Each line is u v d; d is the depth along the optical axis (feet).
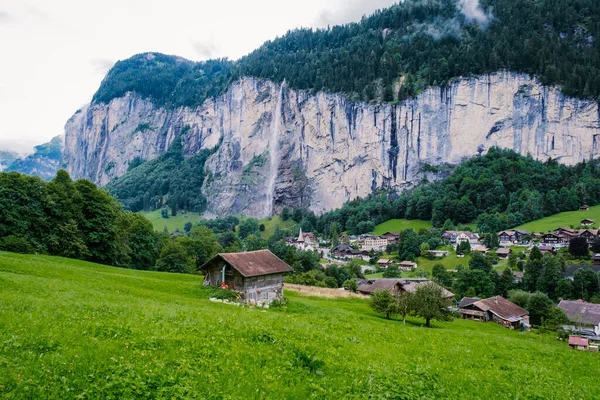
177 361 47.57
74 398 37.40
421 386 54.19
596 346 234.99
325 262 631.97
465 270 445.37
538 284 426.51
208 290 184.55
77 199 266.98
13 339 48.47
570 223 640.17
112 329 58.18
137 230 334.65
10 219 229.86
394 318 221.66
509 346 114.32
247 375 47.50
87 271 174.91
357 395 47.29
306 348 60.90
